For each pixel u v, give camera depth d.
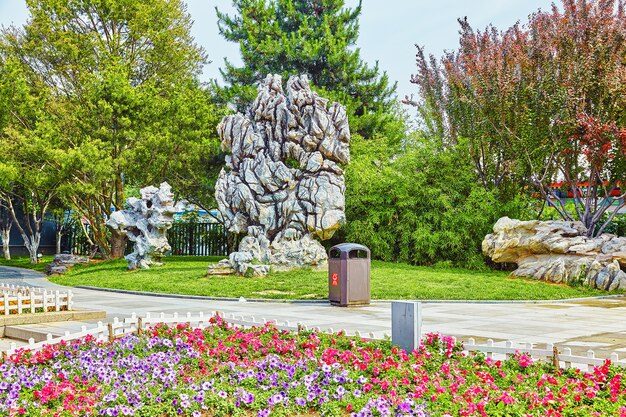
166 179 34.97
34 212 37.16
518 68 27.06
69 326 12.48
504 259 24.86
